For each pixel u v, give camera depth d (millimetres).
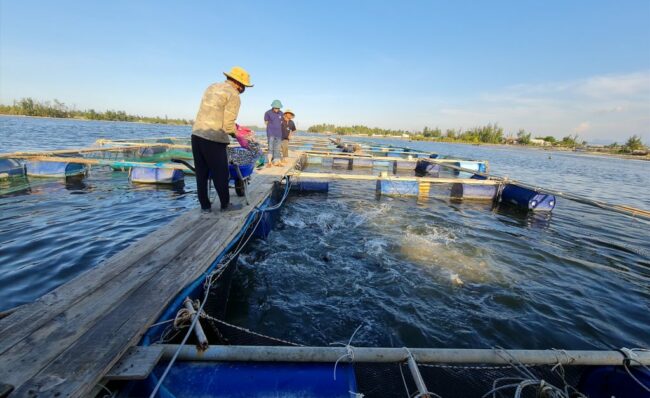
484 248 6344
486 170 16984
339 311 3979
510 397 2232
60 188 9258
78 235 5781
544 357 2250
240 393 1855
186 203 8328
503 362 2217
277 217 7703
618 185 18312
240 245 4828
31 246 5215
